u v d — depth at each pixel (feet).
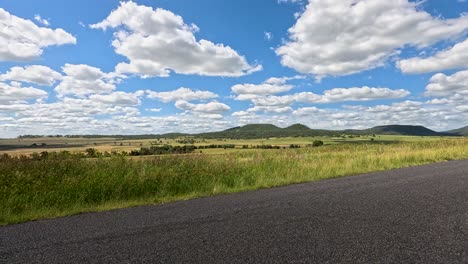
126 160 37.19
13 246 14.56
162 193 28.17
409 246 13.60
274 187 31.50
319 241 14.33
